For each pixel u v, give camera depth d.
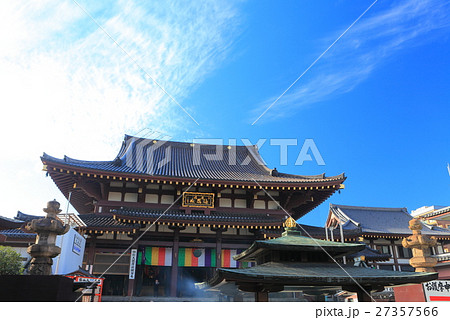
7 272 17.77
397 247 54.69
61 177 30.25
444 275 21.47
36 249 12.82
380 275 10.54
